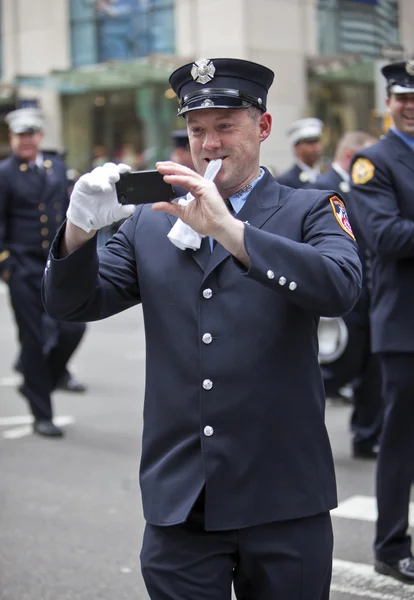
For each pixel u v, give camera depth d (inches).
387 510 228.2
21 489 315.0
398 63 223.1
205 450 133.7
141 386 479.5
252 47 996.6
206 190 123.0
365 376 340.5
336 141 1058.7
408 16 997.2
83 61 1135.6
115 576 240.8
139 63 1010.1
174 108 1074.1
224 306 134.9
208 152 137.4
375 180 224.5
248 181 140.7
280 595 134.9
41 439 379.2
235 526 132.6
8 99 1181.7
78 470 336.2
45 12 1154.0
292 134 412.2
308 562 135.1
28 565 249.1
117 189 126.7
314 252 126.9
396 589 226.2
